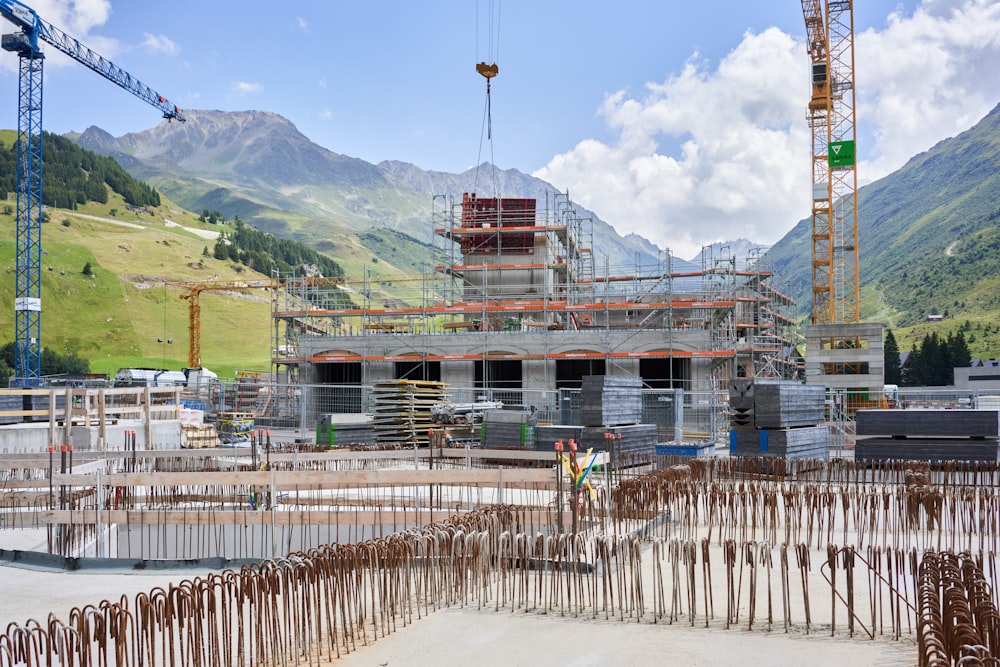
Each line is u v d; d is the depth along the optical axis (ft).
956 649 28.60
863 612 42.34
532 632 39.29
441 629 39.91
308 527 60.18
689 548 45.47
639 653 35.99
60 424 104.42
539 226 223.10
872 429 100.01
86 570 52.80
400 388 118.93
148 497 70.03
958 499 69.15
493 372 226.79
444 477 60.18
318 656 34.78
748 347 209.77
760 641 37.60
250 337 615.98
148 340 573.74
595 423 102.78
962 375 302.04
